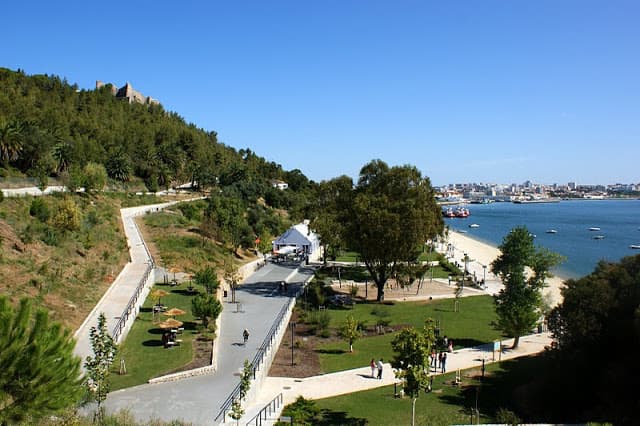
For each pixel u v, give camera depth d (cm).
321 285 6938
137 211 9369
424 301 6544
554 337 3516
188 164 15338
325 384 3519
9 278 3816
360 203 6194
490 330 5138
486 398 3328
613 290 3250
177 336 4047
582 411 3034
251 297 5962
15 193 6219
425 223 6247
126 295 4669
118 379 3136
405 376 2767
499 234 19900
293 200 15100
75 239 5544
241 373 3200
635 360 2822
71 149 9425
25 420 1523
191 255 7088
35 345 1503
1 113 10644
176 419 2555
